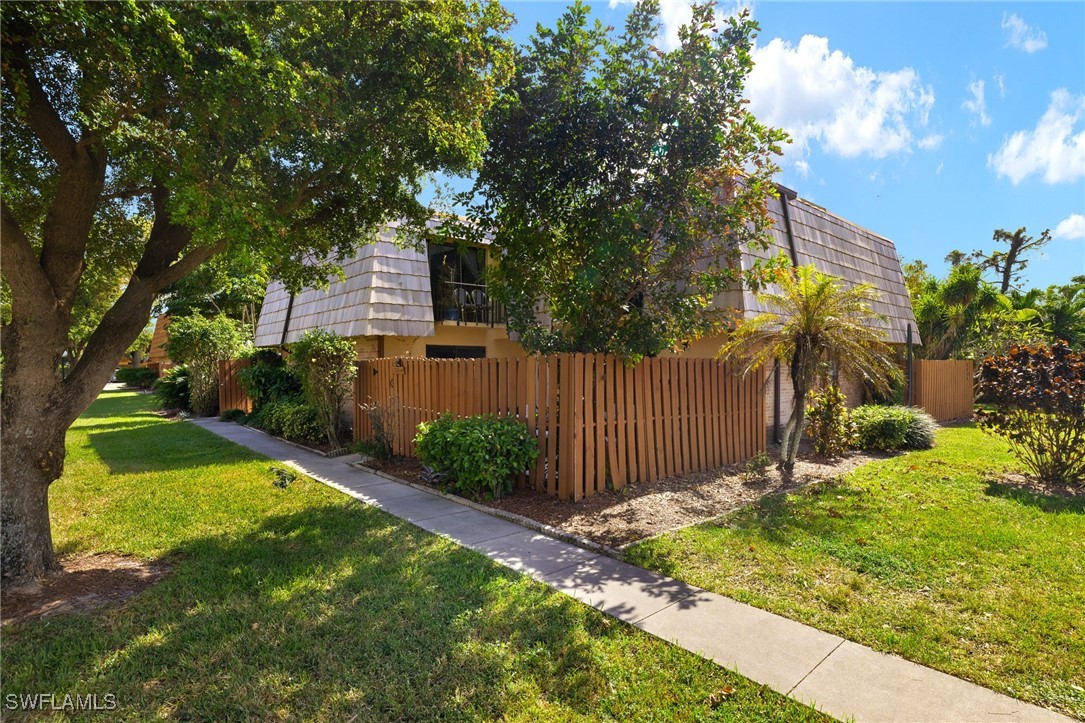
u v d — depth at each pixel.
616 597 4.04
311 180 5.45
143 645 3.31
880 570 4.46
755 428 9.58
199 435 13.02
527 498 6.83
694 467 8.33
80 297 7.68
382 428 9.76
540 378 7.12
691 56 6.71
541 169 7.45
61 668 3.05
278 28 4.09
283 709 2.72
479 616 3.70
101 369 4.48
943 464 8.88
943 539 5.17
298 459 10.07
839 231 14.09
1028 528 5.47
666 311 7.59
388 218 7.29
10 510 4.09
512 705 2.77
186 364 18.94
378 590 4.12
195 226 3.89
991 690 2.86
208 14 3.49
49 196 5.09
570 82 7.06
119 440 12.22
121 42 3.17
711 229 7.42
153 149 4.16
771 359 11.20
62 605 3.86
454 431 7.08
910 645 3.29
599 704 2.78
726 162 7.29
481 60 5.43
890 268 15.92
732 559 4.77
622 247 6.89
